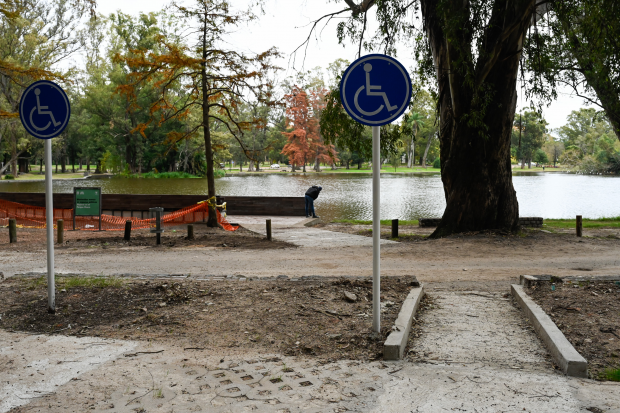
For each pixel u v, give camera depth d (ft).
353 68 15.43
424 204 106.01
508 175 49.42
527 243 43.06
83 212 57.00
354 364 13.50
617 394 11.20
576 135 416.87
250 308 19.19
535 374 12.53
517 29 43.27
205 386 12.07
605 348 14.33
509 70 46.70
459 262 34.55
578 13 41.06
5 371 13.14
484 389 11.58
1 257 36.55
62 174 287.48
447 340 15.61
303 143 295.69
